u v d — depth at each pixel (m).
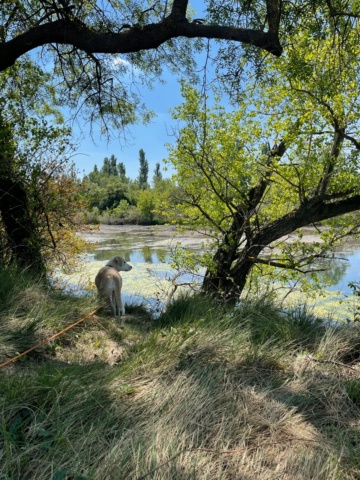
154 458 2.48
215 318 5.23
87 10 7.48
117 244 29.14
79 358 4.62
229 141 8.42
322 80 6.97
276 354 4.24
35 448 2.52
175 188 9.97
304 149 7.86
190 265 9.01
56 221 9.12
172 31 6.24
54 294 6.45
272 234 8.87
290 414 3.18
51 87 9.95
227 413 3.13
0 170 7.50
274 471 2.57
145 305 8.59
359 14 6.27
